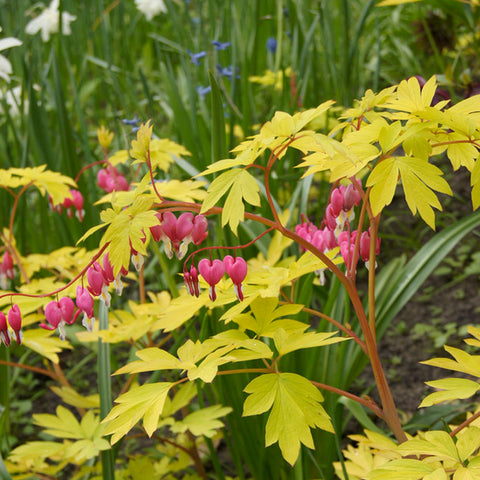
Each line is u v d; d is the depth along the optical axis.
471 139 1.62
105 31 4.69
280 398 1.69
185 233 1.71
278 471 2.62
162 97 5.38
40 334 2.63
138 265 1.70
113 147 4.79
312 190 4.54
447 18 4.82
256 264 2.70
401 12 5.64
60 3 4.61
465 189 4.26
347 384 2.71
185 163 3.30
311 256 2.06
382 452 1.97
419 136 1.56
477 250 3.96
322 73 4.99
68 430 2.41
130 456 2.81
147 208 1.59
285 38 5.82
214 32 5.70
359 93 4.81
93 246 3.84
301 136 1.57
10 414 3.46
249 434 2.61
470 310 3.59
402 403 3.11
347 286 1.85
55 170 3.86
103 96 6.11
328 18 4.49
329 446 2.63
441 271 3.93
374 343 1.88
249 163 1.66
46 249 4.06
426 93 1.72
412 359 3.38
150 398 1.74
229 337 1.91
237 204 1.58
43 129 3.81
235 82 4.47
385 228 4.35
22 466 2.54
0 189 3.84
